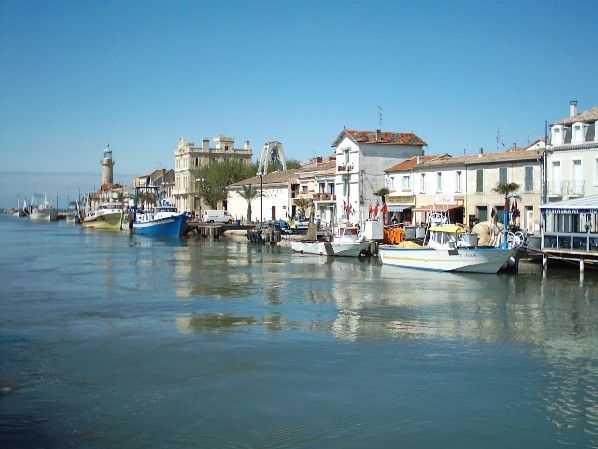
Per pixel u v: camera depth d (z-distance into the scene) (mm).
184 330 25484
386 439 14781
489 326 26203
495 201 60625
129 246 76500
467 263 43656
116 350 22188
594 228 45562
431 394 17594
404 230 59062
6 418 15859
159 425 15484
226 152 147250
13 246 76500
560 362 20719
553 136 54969
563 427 15422
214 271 46906
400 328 25844
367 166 79812
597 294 34312
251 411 16359
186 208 143875
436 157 74875
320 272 46000
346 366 20234
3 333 24859
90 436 14867
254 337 24219
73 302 32281
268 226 81938
